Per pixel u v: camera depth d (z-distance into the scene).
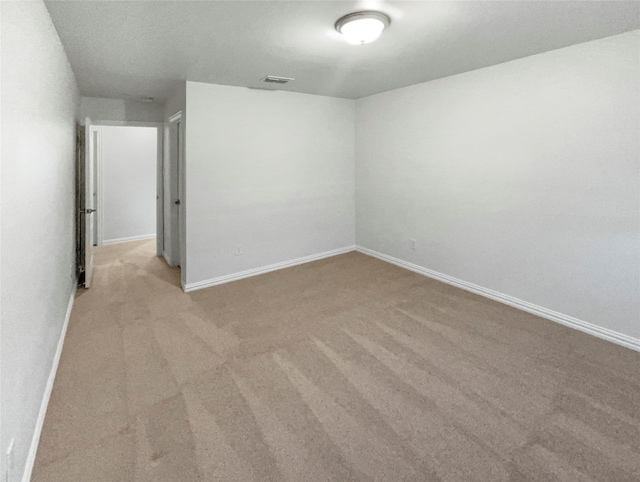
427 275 4.35
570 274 3.02
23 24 1.54
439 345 2.75
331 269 4.64
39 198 1.88
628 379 2.31
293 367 2.46
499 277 3.57
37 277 1.83
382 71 3.48
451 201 3.96
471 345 2.75
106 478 1.59
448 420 1.95
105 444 1.78
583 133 2.83
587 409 2.03
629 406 2.05
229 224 4.14
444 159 3.97
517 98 3.22
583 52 2.75
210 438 1.82
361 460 1.69
